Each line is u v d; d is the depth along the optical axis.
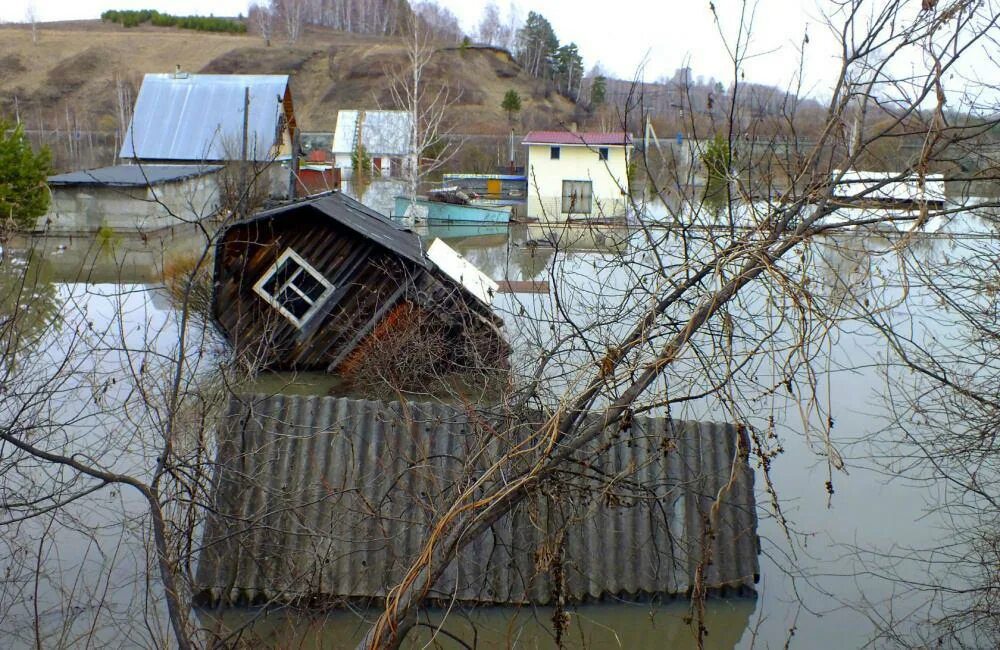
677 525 7.09
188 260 21.50
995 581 6.74
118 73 91.12
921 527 8.73
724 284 4.70
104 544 7.73
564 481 5.69
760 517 8.97
